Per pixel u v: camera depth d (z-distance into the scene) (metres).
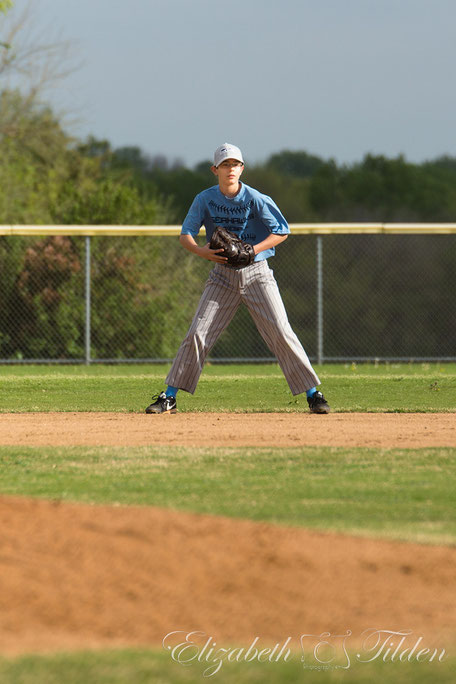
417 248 58.19
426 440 17.33
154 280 44.28
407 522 9.89
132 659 6.12
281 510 10.54
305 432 18.58
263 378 31.86
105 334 43.25
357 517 10.16
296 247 54.06
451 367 39.84
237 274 21.30
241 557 8.34
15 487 12.12
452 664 6.11
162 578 7.72
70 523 9.48
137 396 26.92
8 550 8.41
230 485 12.36
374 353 56.88
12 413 22.64
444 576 7.89
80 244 43.22
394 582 7.71
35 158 70.81
